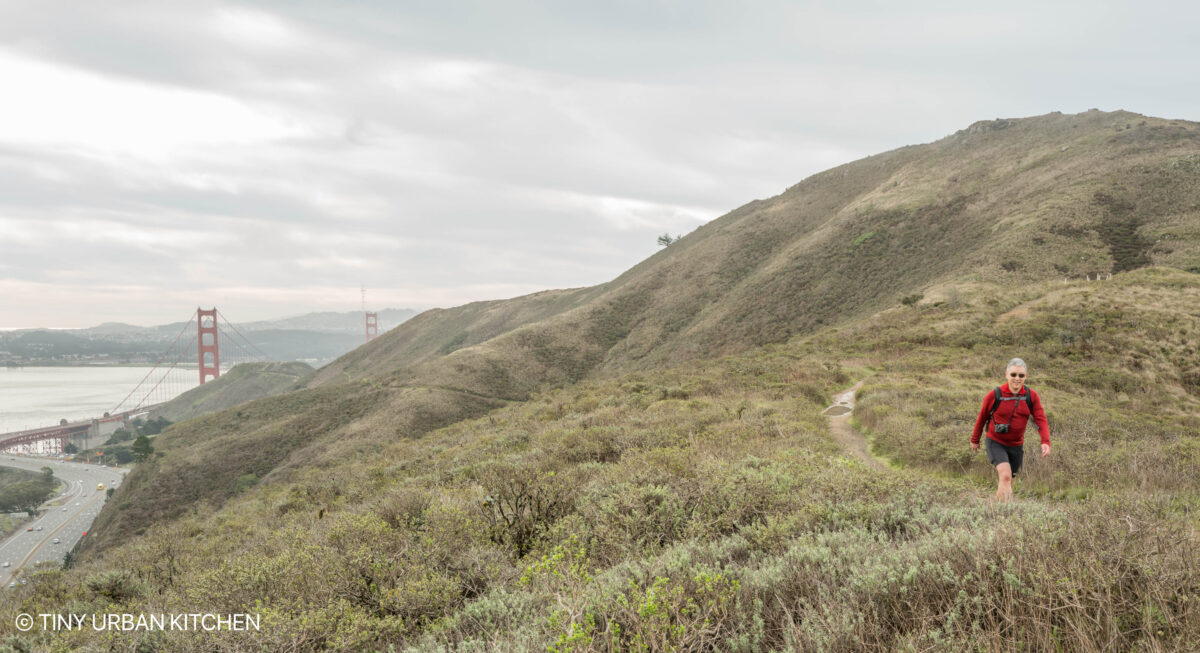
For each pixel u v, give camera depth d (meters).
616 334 94.19
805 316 67.06
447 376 81.62
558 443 12.54
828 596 2.74
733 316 76.12
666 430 12.02
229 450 67.38
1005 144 101.19
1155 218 51.38
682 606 2.78
